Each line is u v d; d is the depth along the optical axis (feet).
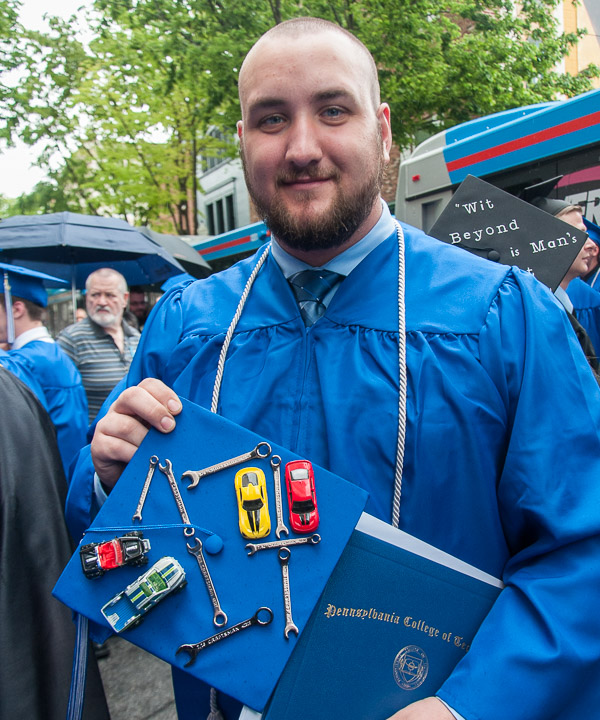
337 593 2.87
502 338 3.25
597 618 2.75
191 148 45.73
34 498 5.75
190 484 3.02
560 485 2.96
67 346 12.26
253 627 2.81
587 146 11.53
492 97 27.50
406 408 3.19
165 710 9.00
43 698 5.45
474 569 3.07
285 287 3.75
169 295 4.30
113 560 2.85
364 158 3.31
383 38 26.96
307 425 3.33
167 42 29.30
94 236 17.74
